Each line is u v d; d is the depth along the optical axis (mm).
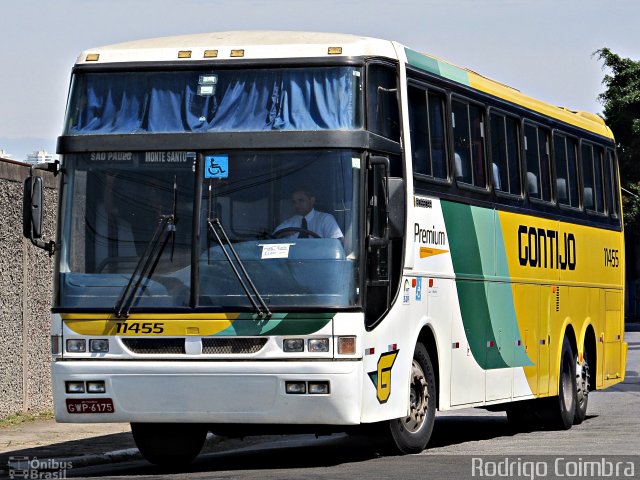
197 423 15531
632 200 77062
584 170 24562
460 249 18125
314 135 14953
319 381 14523
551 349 22000
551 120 22625
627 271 85562
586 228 24281
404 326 16125
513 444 19000
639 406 27578
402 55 16531
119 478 14656
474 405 18672
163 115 15320
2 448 18469
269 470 15203
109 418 14977
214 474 14859
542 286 21625
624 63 79438
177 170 15086
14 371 22531
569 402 22906
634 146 77312
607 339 25484
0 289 22047
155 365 14773
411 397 16719
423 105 17188
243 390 14633
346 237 14805
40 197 15055
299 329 14617
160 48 15641
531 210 21234
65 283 15141
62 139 15391
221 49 15461
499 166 19984
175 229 14992
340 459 17203
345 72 15219
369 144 15086
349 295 14703
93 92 15578
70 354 15055
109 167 15242
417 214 16609
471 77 19188
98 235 15156
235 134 15031
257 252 14812
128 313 14914
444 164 17797
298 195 14898
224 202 14961
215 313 14727
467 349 18375
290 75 15273
